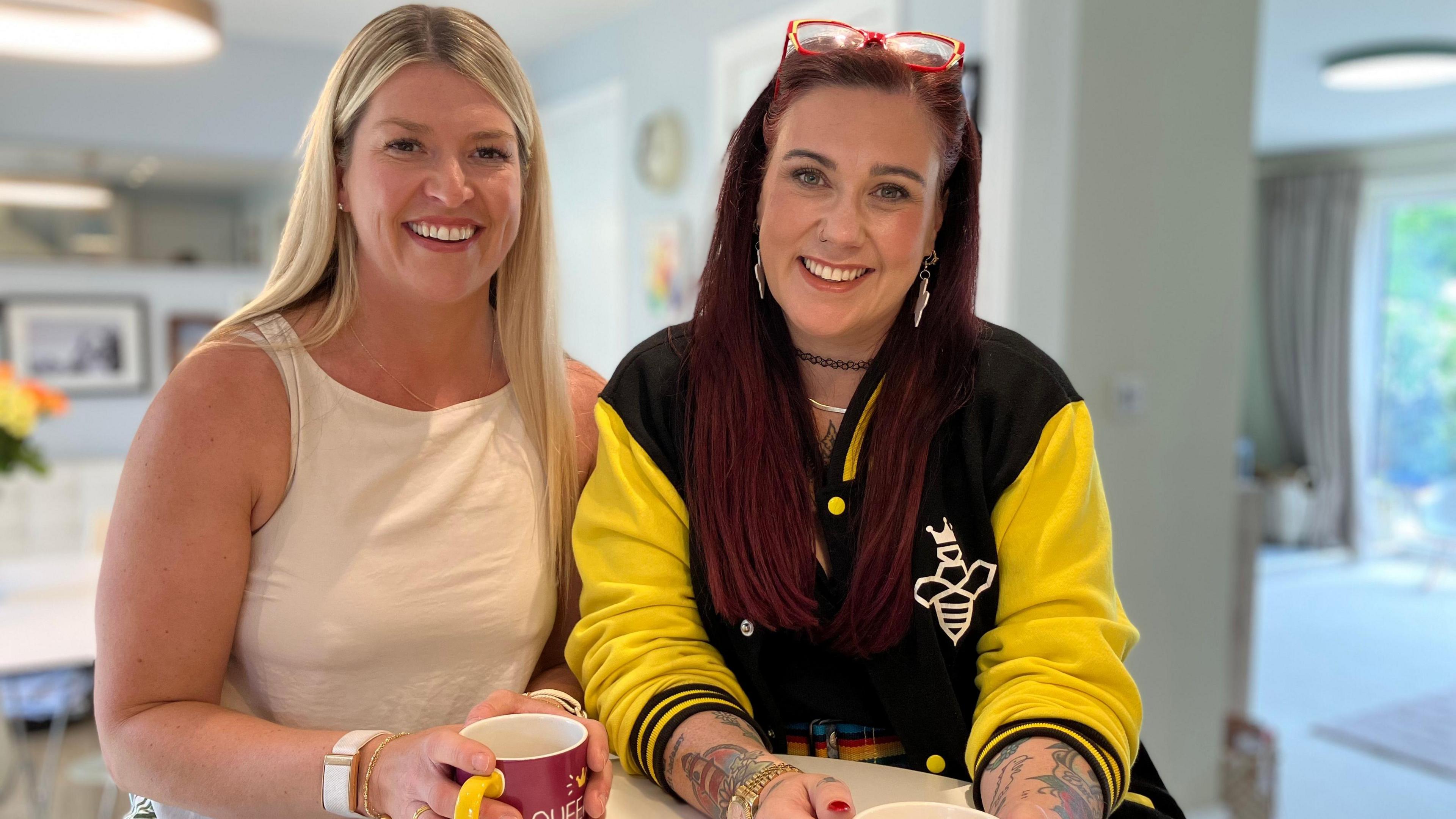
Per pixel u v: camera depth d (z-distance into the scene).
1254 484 7.75
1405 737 4.05
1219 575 3.00
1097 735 0.89
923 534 1.01
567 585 1.21
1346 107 6.12
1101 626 0.96
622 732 0.97
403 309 1.08
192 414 0.99
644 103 4.68
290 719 1.06
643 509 1.05
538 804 0.78
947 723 1.03
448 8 1.06
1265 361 8.09
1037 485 1.00
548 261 1.18
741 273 1.05
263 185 5.29
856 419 1.03
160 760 0.94
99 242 4.95
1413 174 7.06
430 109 1.00
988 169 2.73
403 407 1.09
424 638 1.08
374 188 1.01
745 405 1.03
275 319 1.07
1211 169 2.85
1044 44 2.62
